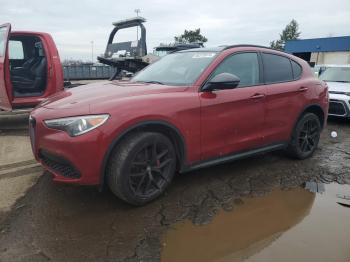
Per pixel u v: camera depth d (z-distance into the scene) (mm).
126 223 3164
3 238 2887
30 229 3029
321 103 5207
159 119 3354
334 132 6984
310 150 5203
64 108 3246
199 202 3621
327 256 2750
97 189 3818
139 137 3271
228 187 4023
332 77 9867
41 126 3260
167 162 3559
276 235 3057
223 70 4004
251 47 4457
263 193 3906
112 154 3213
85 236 2943
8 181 4086
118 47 10852
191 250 2799
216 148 3889
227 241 2938
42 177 4207
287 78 4766
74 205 3477
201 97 3689
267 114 4367
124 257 2680
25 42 7297
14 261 2598
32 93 6645
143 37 9719
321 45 37719
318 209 3572
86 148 3039
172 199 3664
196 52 4441
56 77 6816
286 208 3572
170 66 4383
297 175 4488
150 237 2959
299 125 4898
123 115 3162
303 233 3094
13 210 3361
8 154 5180
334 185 4215
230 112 3926
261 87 4309
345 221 3332
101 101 3293
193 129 3625
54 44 6867
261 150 4465
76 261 2619
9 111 6496
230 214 3400
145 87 3770
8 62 6199
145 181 3436
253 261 2680
